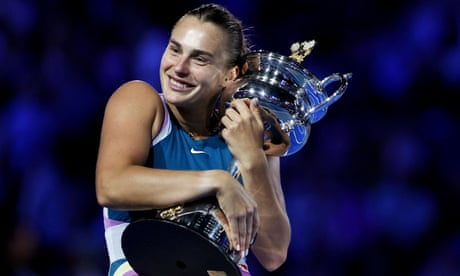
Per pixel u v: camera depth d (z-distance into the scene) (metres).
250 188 10.92
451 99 28.14
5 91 27.09
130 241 10.33
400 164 25.94
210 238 9.83
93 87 27.55
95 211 25.38
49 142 26.06
